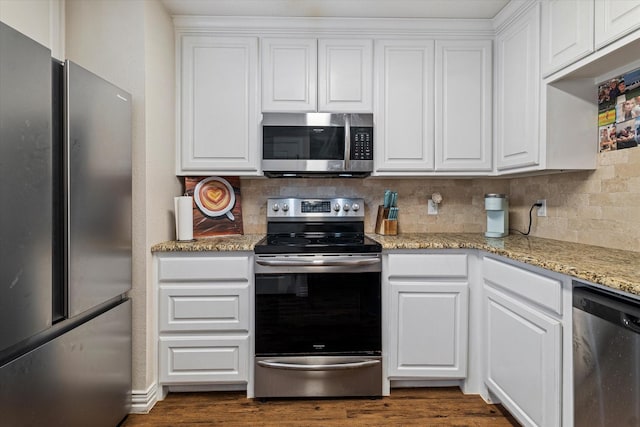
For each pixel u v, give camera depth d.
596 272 1.17
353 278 1.99
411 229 2.64
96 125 1.49
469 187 2.65
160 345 1.98
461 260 2.01
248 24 2.24
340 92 2.29
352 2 2.06
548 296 1.39
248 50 2.26
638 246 1.59
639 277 1.10
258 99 2.28
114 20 1.86
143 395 1.88
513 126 2.07
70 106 1.32
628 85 1.62
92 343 1.49
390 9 2.14
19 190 1.08
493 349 1.85
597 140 1.80
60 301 1.30
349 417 1.85
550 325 1.37
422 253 2.02
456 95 2.30
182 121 2.26
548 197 2.19
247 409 1.92
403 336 2.02
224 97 2.27
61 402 1.30
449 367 2.03
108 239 1.59
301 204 2.53
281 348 1.99
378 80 2.29
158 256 1.96
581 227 1.93
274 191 2.59
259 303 1.98
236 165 2.28
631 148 1.62
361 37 2.29
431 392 2.08
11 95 1.05
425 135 2.30
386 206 2.49
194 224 2.35
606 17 1.40
